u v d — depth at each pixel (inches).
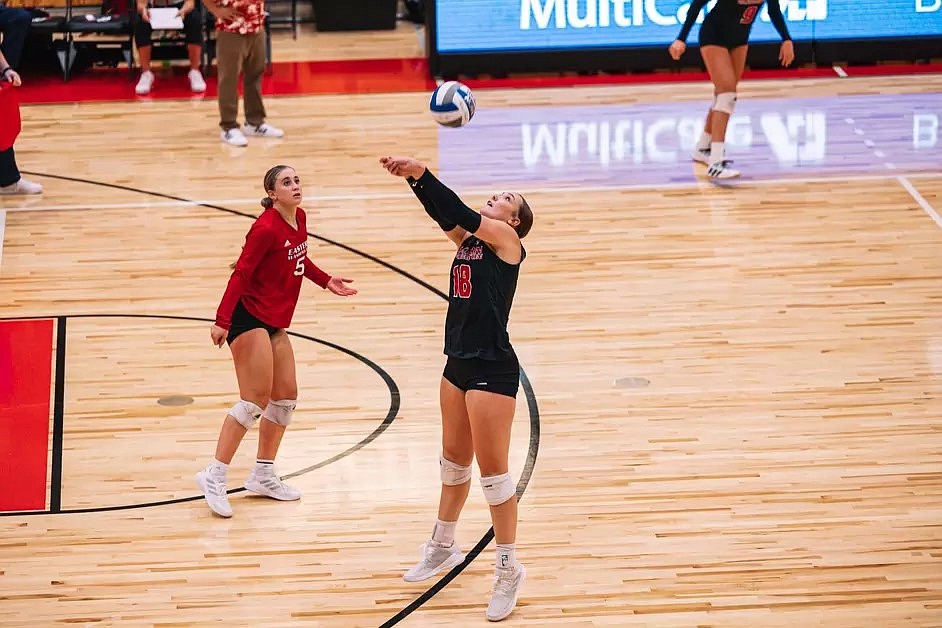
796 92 943.0
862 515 405.1
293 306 412.8
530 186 740.7
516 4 987.3
